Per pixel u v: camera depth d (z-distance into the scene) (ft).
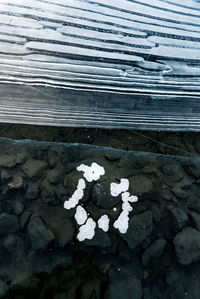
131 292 3.03
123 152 4.06
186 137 4.33
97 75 4.00
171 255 3.36
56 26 4.07
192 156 4.17
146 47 4.29
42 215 3.42
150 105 4.19
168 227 3.55
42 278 3.00
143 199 3.70
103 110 4.09
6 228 3.28
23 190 3.57
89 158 3.92
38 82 3.85
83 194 3.62
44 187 3.61
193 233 3.51
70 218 3.45
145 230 3.46
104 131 4.17
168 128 4.31
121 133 4.20
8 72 3.75
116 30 4.29
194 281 3.21
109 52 4.12
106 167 3.88
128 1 4.60
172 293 3.09
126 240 3.38
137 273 3.19
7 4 4.01
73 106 4.00
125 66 4.12
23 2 4.08
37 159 3.81
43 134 4.00
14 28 3.90
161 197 3.75
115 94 4.06
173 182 3.90
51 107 3.96
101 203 3.59
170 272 3.23
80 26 4.17
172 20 4.66
